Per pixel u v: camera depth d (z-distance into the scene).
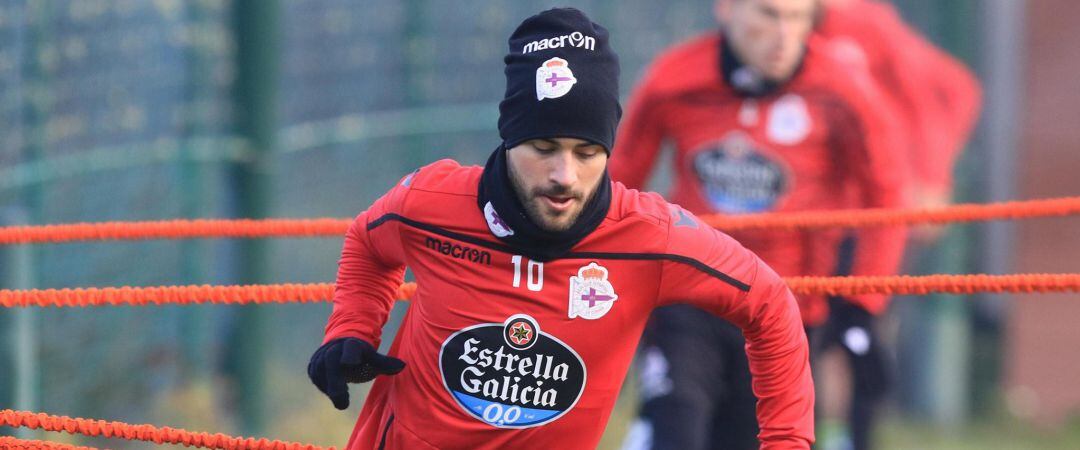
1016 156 41.06
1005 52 40.09
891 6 37.06
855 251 20.09
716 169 20.39
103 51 26.73
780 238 19.94
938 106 36.03
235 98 29.17
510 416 10.80
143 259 27.91
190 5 28.45
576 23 10.22
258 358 29.45
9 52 24.67
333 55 31.97
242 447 12.34
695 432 18.31
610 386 10.87
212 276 29.33
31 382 20.50
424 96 33.59
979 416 41.00
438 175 10.86
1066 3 44.06
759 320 10.82
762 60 19.72
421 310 10.95
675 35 37.25
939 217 15.79
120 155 27.14
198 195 28.80
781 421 11.02
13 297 13.34
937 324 39.44
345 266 11.64
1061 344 42.66
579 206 10.24
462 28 34.16
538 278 10.52
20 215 21.48
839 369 31.58
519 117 10.08
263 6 29.06
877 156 19.92
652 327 19.03
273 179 29.45
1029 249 42.78
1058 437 39.69
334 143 32.06
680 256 10.51
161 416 27.41
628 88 36.66
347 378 11.12
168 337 28.39
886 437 37.22
